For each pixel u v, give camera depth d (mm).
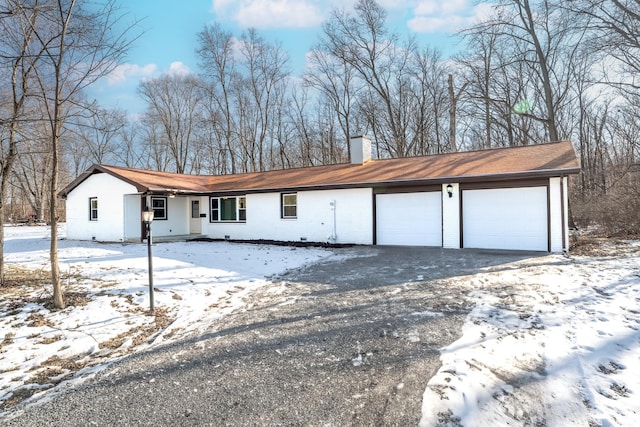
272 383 3477
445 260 9820
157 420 2947
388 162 15969
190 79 34781
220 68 31922
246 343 4508
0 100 6773
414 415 2859
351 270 8969
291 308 5926
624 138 20344
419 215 13133
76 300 6359
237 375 3670
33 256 11672
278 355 4109
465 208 12242
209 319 5602
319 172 16609
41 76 6496
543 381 3307
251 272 9078
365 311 5551
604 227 15250
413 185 12953
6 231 22859
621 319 4742
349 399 3131
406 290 6699
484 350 3934
